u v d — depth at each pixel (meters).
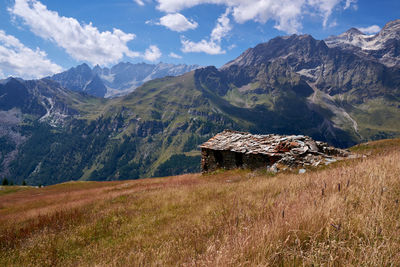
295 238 2.80
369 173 5.28
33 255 6.26
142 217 9.46
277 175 14.82
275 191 8.12
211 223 5.66
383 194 3.67
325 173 8.30
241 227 3.40
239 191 10.53
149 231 7.19
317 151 16.64
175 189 15.79
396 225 2.52
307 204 3.62
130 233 7.31
